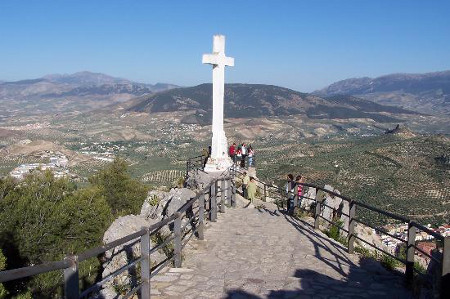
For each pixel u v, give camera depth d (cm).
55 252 1792
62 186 2047
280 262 940
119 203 3070
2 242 1620
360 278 841
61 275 1421
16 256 1673
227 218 1455
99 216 1961
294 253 1015
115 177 3095
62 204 1831
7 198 1752
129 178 3189
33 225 1731
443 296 590
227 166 2231
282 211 1630
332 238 1186
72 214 1889
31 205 1741
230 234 1200
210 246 1062
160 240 1017
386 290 775
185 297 714
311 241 1135
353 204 1010
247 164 2634
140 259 645
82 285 1220
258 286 778
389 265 939
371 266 923
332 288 780
